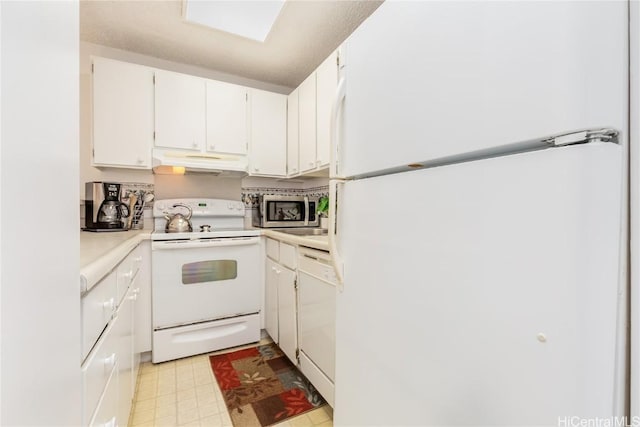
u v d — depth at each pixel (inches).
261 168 97.6
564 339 17.3
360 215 36.2
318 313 58.7
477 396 22.3
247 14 66.1
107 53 86.5
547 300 18.1
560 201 17.5
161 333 74.8
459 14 23.5
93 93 76.5
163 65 94.1
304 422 54.6
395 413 30.6
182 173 96.2
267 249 90.7
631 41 16.1
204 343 79.9
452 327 24.3
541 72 18.3
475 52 22.2
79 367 23.0
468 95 22.8
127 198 90.0
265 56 91.4
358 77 36.2
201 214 96.3
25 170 14.7
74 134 21.6
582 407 16.7
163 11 70.1
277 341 81.0
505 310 20.4
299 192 118.3
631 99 16.3
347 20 73.3
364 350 35.6
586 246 16.5
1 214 12.7
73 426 21.7
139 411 56.7
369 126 34.2
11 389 13.2
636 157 16.3
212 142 90.3
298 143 93.0
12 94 13.5
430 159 26.3
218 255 82.1
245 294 86.3
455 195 24.0
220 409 57.7
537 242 18.6
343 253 39.9
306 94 87.4
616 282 16.6
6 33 13.0
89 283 25.1
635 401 16.7
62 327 19.4
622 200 16.7
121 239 54.3
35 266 15.6
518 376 19.6
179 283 77.0
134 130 80.7
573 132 17.0
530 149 20.5
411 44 28.2
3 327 12.7
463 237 23.3
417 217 27.8
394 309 30.7
